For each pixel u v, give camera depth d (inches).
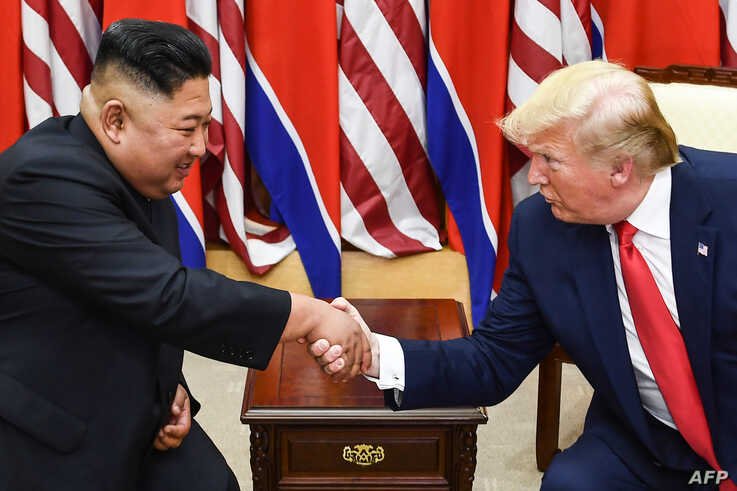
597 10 133.6
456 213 139.6
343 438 90.7
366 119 135.0
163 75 71.4
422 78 135.6
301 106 132.8
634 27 131.6
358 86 134.0
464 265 142.0
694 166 76.8
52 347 74.2
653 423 81.3
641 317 75.7
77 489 75.5
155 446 84.8
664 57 133.0
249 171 141.8
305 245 138.3
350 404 90.2
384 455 91.3
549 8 129.2
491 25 130.3
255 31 130.5
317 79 131.3
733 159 78.0
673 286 75.8
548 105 71.2
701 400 76.7
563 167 72.0
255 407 89.8
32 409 73.6
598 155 70.6
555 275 80.2
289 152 134.8
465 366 85.1
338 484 92.0
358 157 136.3
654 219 75.2
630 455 81.7
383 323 105.8
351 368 81.7
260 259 138.4
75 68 130.3
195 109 73.2
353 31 131.6
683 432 76.2
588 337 79.2
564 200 74.0
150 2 125.9
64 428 74.5
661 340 75.1
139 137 73.1
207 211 140.9
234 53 129.0
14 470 74.1
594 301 78.0
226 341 74.9
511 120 74.0
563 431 123.6
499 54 131.0
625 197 73.6
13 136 131.0
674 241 74.8
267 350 76.2
